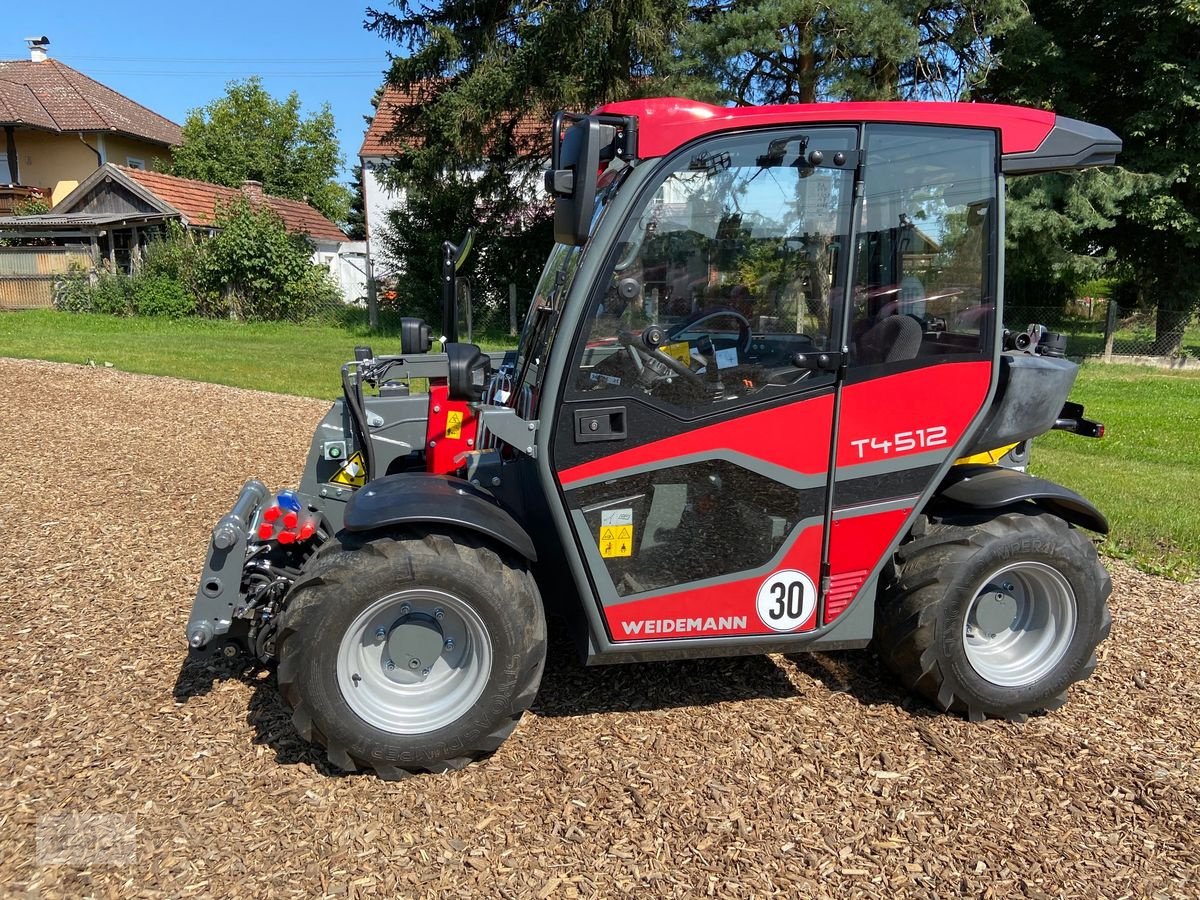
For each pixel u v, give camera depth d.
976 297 3.30
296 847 2.74
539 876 2.65
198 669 3.83
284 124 38.53
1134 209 15.54
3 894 2.50
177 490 6.65
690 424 3.12
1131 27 15.68
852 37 13.27
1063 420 3.95
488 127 17.72
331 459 4.18
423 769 3.12
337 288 23.38
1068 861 2.79
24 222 22.86
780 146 3.03
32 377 11.65
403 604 3.05
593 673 3.92
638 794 3.05
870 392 3.24
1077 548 3.51
